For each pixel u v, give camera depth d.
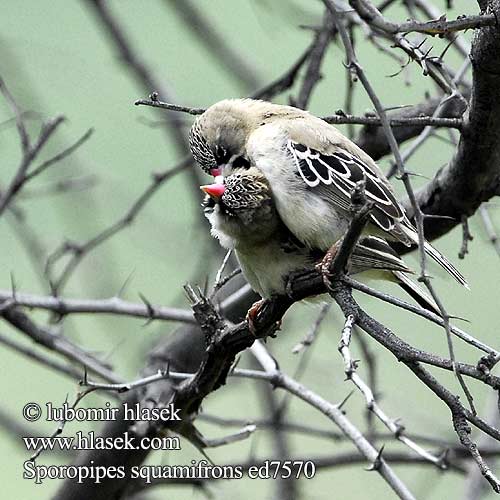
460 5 12.88
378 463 8.79
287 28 12.91
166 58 14.88
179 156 12.89
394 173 9.95
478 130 8.79
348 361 6.88
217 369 8.43
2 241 13.45
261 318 8.14
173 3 13.52
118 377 10.55
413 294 8.98
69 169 13.33
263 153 8.75
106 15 13.04
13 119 10.92
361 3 6.48
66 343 11.00
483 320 13.24
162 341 10.92
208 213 8.90
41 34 14.09
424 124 8.37
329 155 8.70
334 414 9.11
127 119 13.91
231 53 13.55
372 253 8.41
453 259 13.93
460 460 11.52
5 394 13.61
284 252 8.62
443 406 13.59
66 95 13.66
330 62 14.33
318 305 9.15
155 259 14.30
